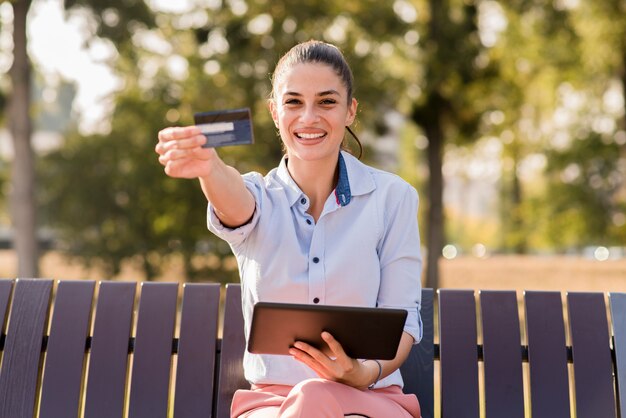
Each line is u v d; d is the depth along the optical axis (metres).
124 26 17.91
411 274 2.79
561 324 3.05
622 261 20.25
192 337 3.07
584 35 21.62
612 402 2.99
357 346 2.46
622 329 3.03
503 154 30.25
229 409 3.02
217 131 2.31
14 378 3.03
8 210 25.11
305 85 2.64
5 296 3.11
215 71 19.17
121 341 3.06
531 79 23.58
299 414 2.39
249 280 2.73
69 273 22.08
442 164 20.31
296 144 2.68
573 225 29.39
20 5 18.31
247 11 19.20
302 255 2.69
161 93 19.67
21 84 18.50
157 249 20.14
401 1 19.97
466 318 3.09
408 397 2.71
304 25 18.86
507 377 3.03
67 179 19.92
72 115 20.73
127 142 20.05
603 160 28.08
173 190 20.17
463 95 19.86
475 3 19.86
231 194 2.51
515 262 22.50
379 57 19.44
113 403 3.01
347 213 2.74
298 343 2.46
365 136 19.75
